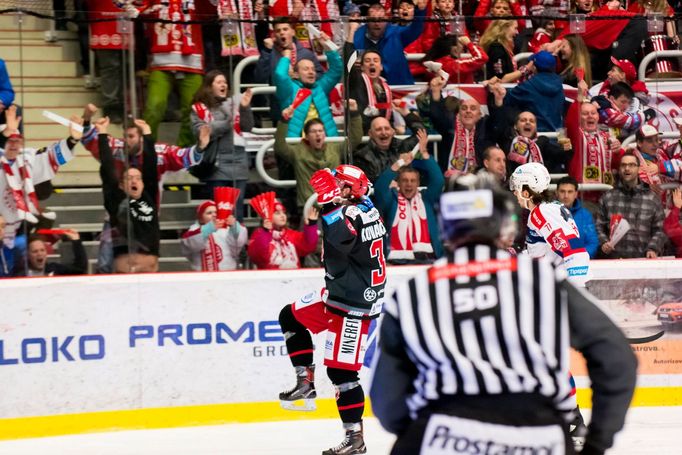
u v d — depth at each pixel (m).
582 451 6.44
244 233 16.78
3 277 15.89
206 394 16.66
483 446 6.20
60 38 15.97
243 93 16.55
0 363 15.72
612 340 6.20
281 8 17.97
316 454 14.52
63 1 17.72
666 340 18.31
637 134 18.02
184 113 16.39
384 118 17.08
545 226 13.78
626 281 18.11
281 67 16.58
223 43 16.47
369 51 16.95
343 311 14.14
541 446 6.19
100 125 16.12
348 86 16.94
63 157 16.00
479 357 6.26
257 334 16.86
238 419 16.78
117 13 16.12
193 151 16.44
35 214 15.97
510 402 6.23
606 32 17.89
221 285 16.67
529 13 20.75
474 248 6.55
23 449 15.08
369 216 14.08
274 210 16.83
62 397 16.00
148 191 16.33
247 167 16.67
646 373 18.31
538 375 6.23
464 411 6.26
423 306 6.41
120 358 16.28
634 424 16.55
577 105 17.72
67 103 16.00
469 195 6.59
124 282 16.27
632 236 18.08
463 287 6.39
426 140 17.28
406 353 6.56
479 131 17.41
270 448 14.95
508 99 17.45
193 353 16.61
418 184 17.31
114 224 16.27
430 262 17.41
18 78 15.80
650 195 18.11
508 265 6.43
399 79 17.14
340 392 14.33
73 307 16.06
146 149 16.25
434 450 6.29
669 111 18.17
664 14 19.78
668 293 18.30
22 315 15.81
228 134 16.56
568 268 13.67
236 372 16.78
